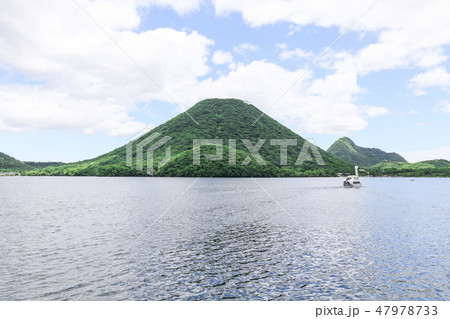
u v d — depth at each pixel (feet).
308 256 74.28
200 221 125.18
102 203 199.41
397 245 84.58
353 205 187.11
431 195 273.54
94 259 71.92
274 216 139.33
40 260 71.15
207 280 59.36
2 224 119.44
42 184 458.09
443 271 64.13
